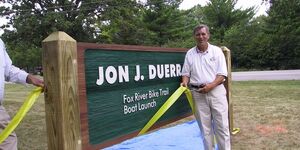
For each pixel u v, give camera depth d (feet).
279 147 17.53
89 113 10.09
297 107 27.89
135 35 128.67
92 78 10.23
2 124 9.75
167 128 20.71
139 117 12.62
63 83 8.78
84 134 9.86
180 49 15.65
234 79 68.90
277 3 84.58
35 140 20.57
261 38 119.44
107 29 127.75
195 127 20.83
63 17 118.21
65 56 8.84
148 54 13.24
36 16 119.85
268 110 27.04
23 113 8.91
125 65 11.83
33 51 174.19
